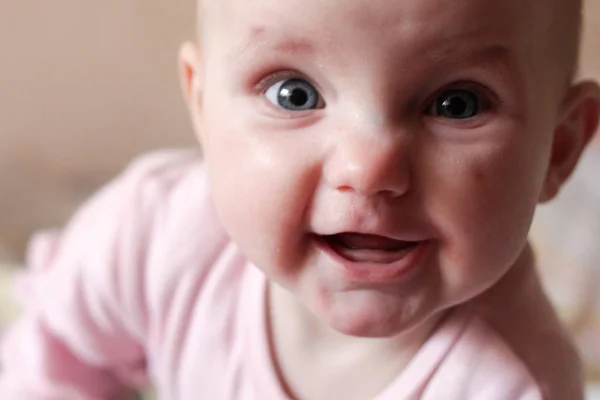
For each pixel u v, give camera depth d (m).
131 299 0.42
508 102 0.29
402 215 0.29
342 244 0.31
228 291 0.40
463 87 0.29
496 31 0.28
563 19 0.31
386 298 0.30
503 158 0.30
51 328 0.45
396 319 0.31
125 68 0.68
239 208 0.31
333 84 0.29
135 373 0.47
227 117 0.31
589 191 0.61
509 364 0.34
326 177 0.29
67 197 0.69
